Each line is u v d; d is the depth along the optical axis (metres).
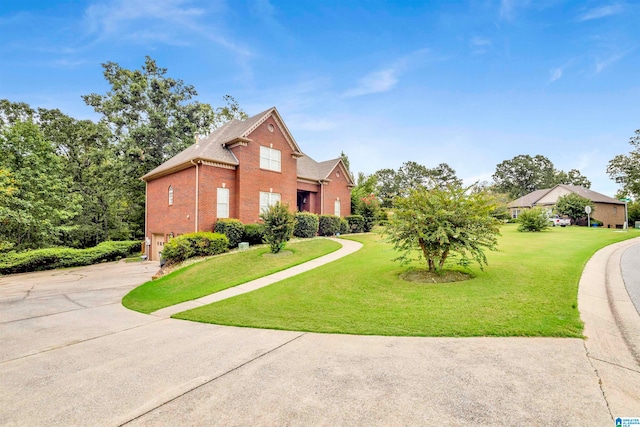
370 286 8.32
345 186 27.89
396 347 4.59
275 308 7.25
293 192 22.06
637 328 4.67
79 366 4.59
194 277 12.38
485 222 8.10
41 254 19.97
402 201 8.74
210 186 18.25
